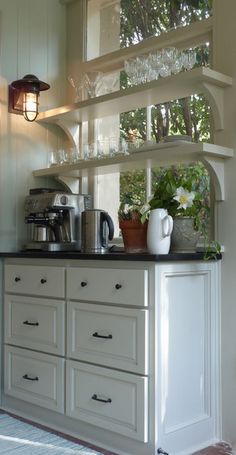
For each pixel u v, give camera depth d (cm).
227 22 253
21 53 328
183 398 234
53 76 344
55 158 333
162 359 224
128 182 314
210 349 248
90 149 312
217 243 242
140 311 225
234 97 247
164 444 223
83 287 254
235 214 245
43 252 287
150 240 239
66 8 344
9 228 318
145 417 222
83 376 252
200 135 276
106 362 240
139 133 310
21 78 328
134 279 228
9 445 246
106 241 281
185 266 236
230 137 248
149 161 271
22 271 293
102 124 333
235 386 245
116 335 236
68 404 260
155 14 305
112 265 240
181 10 289
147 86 261
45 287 277
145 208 253
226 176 248
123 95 275
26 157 328
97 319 245
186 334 237
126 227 258
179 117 288
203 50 277
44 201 307
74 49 343
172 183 251
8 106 320
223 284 250
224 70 252
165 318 226
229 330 247
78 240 312
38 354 279
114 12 331
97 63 328
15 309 297
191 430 237
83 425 256
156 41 292
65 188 340
